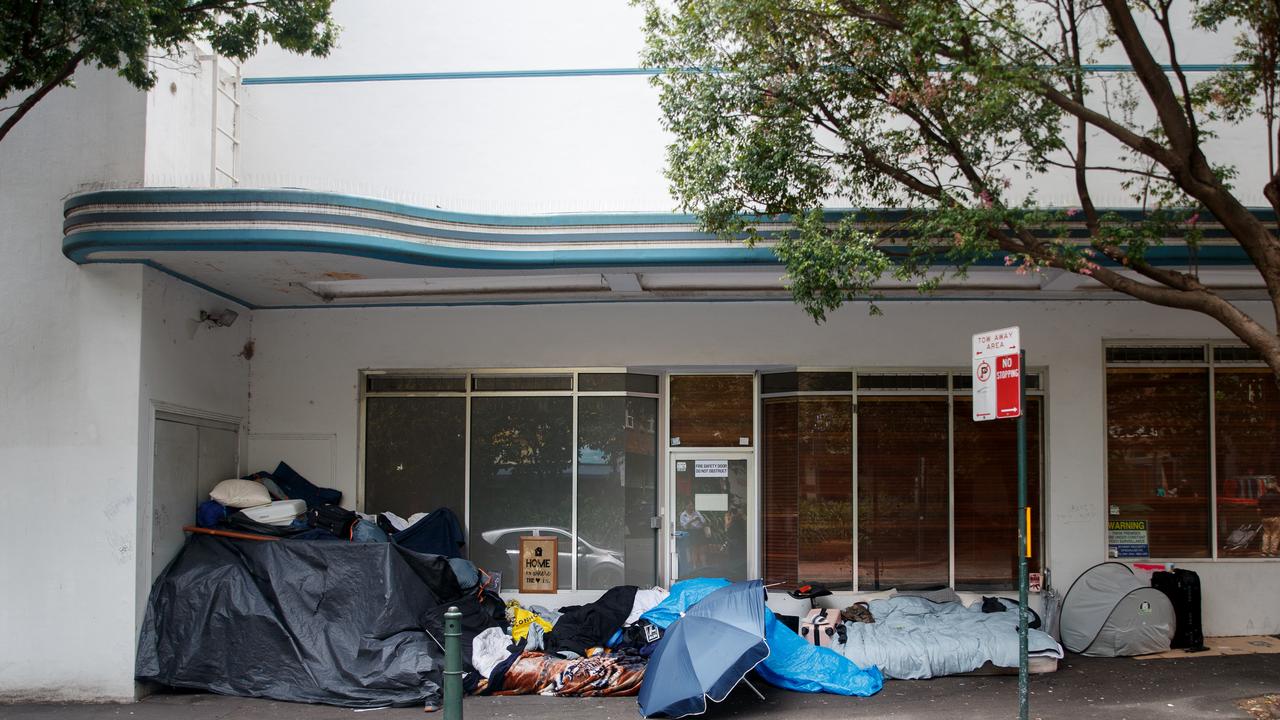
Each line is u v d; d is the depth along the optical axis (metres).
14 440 9.66
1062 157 11.15
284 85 11.73
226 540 10.27
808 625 10.12
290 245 9.20
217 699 9.51
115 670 9.45
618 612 10.41
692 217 9.85
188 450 10.60
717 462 11.98
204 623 9.68
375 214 9.42
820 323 11.66
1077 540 11.41
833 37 9.17
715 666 8.05
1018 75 8.02
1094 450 11.49
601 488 11.77
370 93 11.70
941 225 8.28
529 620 10.38
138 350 9.64
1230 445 11.66
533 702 9.14
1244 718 8.16
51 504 9.60
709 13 8.89
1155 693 9.03
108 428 9.61
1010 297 11.52
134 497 9.55
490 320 11.91
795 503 11.67
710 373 12.09
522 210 11.52
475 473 11.85
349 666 9.35
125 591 9.51
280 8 9.27
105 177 9.68
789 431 11.80
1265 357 7.67
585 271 10.16
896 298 11.50
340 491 11.79
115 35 7.84
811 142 9.25
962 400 11.73
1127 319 11.61
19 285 9.79
